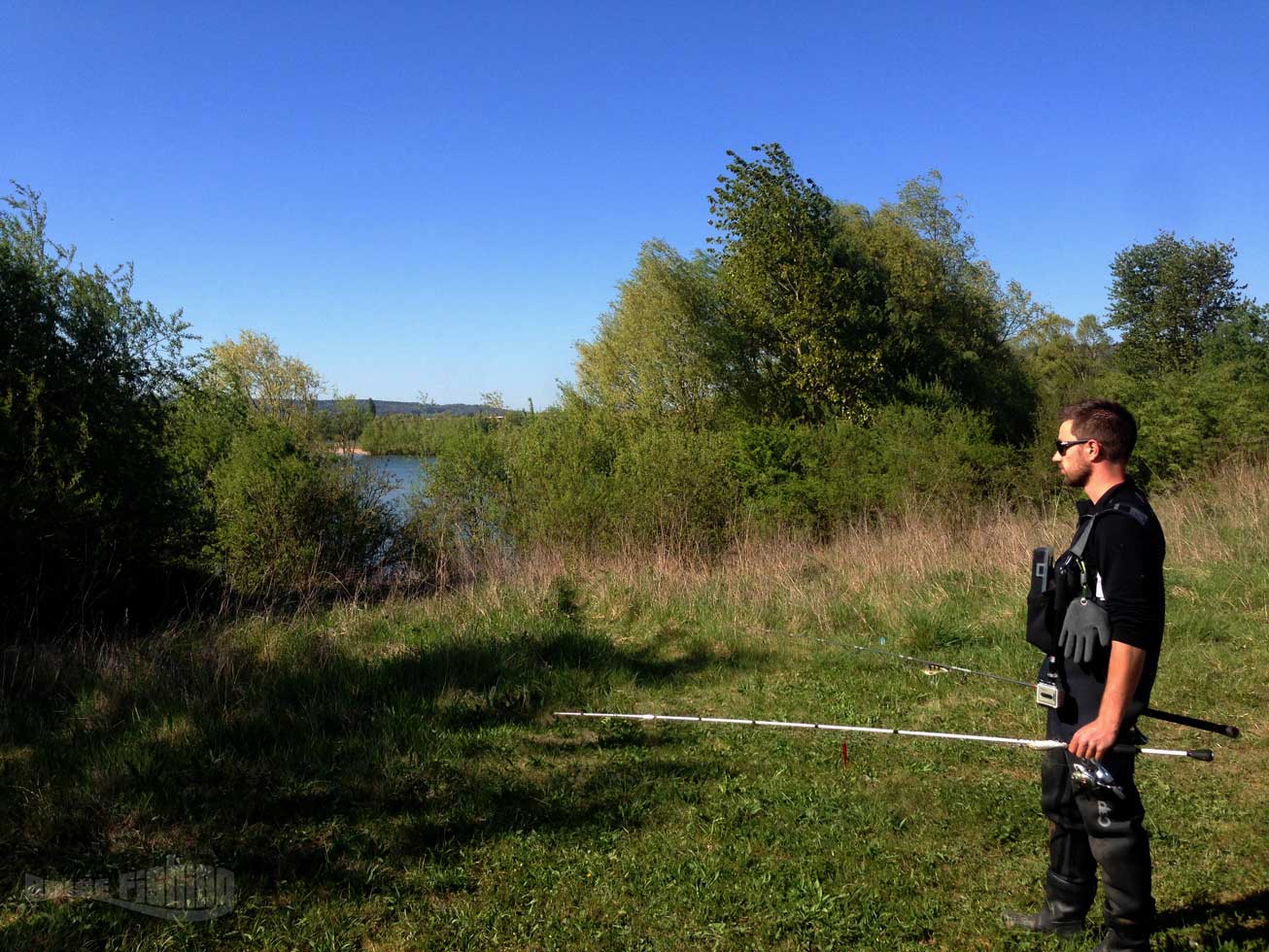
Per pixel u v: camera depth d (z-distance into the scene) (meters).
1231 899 3.44
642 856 3.94
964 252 32.50
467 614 8.20
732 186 25.53
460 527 13.04
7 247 8.05
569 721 5.79
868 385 25.44
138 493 8.40
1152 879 3.62
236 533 10.24
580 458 14.77
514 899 3.59
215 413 11.50
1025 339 48.28
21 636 7.10
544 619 7.97
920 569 9.74
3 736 5.00
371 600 9.86
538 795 4.60
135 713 5.30
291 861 3.88
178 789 4.46
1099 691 2.80
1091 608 2.72
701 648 7.40
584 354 29.03
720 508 13.24
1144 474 16.56
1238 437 15.00
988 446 16.12
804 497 15.59
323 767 4.80
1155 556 2.71
